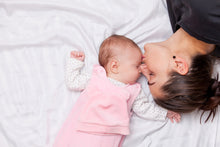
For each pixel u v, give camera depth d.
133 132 1.21
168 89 1.06
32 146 1.15
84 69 1.26
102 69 1.15
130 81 1.15
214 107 1.12
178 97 1.06
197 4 0.92
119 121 1.07
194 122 1.22
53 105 1.21
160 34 1.30
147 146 1.20
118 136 1.10
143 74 1.21
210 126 1.21
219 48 1.11
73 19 1.29
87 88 1.14
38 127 1.18
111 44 1.13
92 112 1.08
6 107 1.19
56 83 1.24
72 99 1.24
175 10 1.14
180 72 1.02
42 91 1.23
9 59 1.25
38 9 1.31
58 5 1.30
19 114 1.19
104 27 1.29
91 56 1.27
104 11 1.31
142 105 1.19
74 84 1.19
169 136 1.22
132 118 1.23
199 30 0.98
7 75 1.23
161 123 1.22
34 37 1.27
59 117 1.21
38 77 1.24
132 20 1.31
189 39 1.07
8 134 1.15
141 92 1.20
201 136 1.21
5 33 1.27
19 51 1.26
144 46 1.19
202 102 1.07
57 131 1.19
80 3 1.32
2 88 1.21
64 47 1.29
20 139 1.15
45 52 1.27
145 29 1.29
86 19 1.31
